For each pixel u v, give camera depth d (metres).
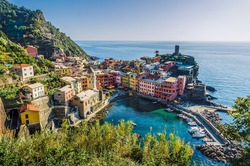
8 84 92.50
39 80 105.06
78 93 107.69
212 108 115.50
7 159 29.12
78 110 101.44
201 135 83.38
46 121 87.75
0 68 97.44
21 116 77.19
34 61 125.81
